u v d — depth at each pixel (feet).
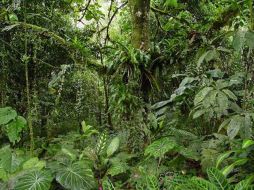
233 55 9.62
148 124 9.79
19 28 11.42
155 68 11.23
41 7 12.55
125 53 10.98
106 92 12.84
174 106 10.03
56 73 13.38
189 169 7.92
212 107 7.45
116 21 19.52
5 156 7.86
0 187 7.00
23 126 8.87
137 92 10.88
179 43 11.05
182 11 14.46
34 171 7.11
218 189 5.23
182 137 8.57
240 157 6.35
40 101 12.59
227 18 9.70
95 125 13.62
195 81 9.73
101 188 7.36
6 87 11.92
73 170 7.35
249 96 7.86
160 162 7.91
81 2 14.61
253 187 5.44
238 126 6.56
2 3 11.48
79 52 12.17
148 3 11.75
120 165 8.02
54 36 11.80
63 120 14.16
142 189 6.20
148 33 11.72
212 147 7.66
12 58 11.89
